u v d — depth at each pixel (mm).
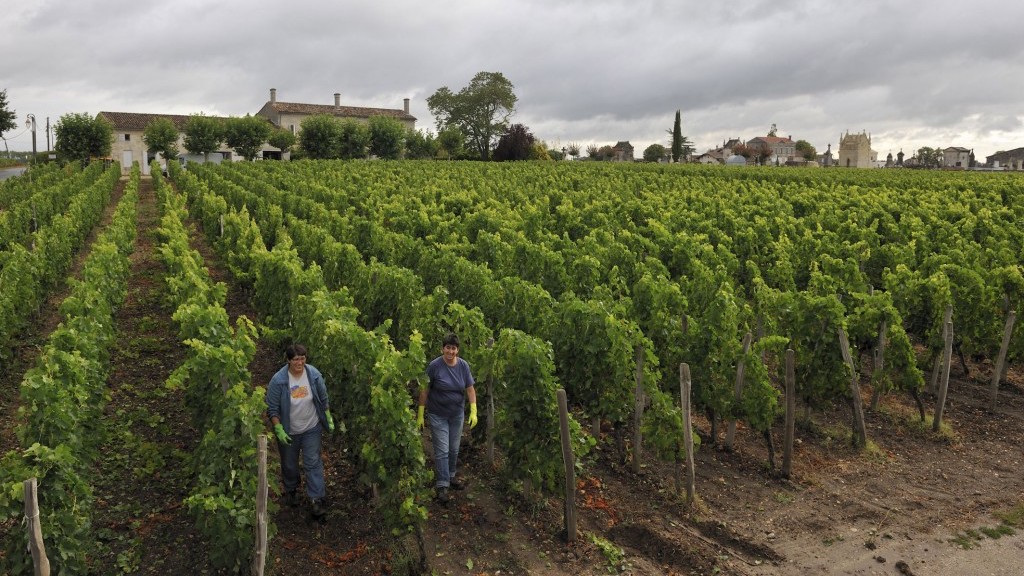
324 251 17406
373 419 7668
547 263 15711
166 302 16469
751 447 10570
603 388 9664
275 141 87938
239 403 7145
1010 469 9898
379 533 7938
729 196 36594
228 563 6547
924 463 10133
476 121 127812
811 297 11125
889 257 18422
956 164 164500
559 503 8758
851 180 50781
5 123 68812
